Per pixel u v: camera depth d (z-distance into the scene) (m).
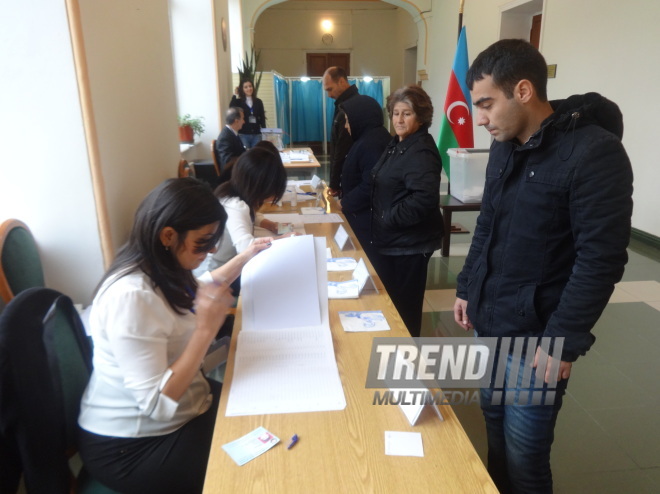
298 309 1.45
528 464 1.33
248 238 1.92
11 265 1.52
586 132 1.10
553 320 1.15
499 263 1.30
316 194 3.41
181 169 3.27
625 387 2.39
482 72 1.17
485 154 4.15
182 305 1.18
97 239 1.86
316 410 1.08
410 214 2.13
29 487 1.06
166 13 3.03
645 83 4.54
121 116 2.07
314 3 13.62
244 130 7.34
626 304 3.29
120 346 1.09
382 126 2.80
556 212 1.16
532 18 7.15
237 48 9.26
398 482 0.89
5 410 1.00
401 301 2.38
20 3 1.62
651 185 4.54
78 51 1.68
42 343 1.09
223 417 1.06
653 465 1.90
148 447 1.19
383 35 13.94
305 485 0.88
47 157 1.76
